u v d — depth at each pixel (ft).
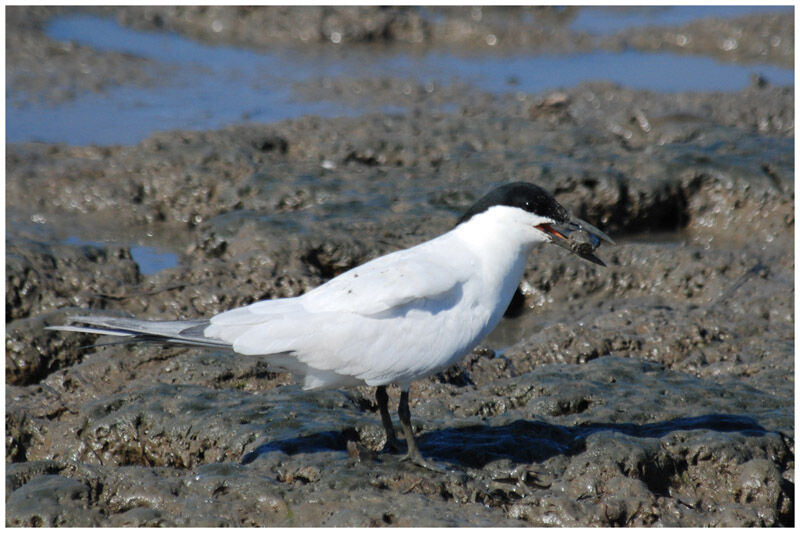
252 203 55.67
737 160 58.65
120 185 58.75
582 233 29.73
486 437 31.19
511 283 29.94
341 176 58.75
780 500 29.12
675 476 30.12
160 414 32.37
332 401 33.55
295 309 28.22
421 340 28.22
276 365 28.94
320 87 81.20
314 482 28.27
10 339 38.81
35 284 44.11
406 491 27.96
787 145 61.98
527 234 29.68
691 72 86.58
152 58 87.51
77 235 55.06
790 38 91.91
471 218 29.91
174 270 46.21
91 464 29.91
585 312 47.09
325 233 49.32
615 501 27.58
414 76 84.99
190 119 71.72
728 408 34.19
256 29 97.66
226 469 28.78
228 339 27.94
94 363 37.32
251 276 45.60
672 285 48.65
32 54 84.69
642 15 103.19
